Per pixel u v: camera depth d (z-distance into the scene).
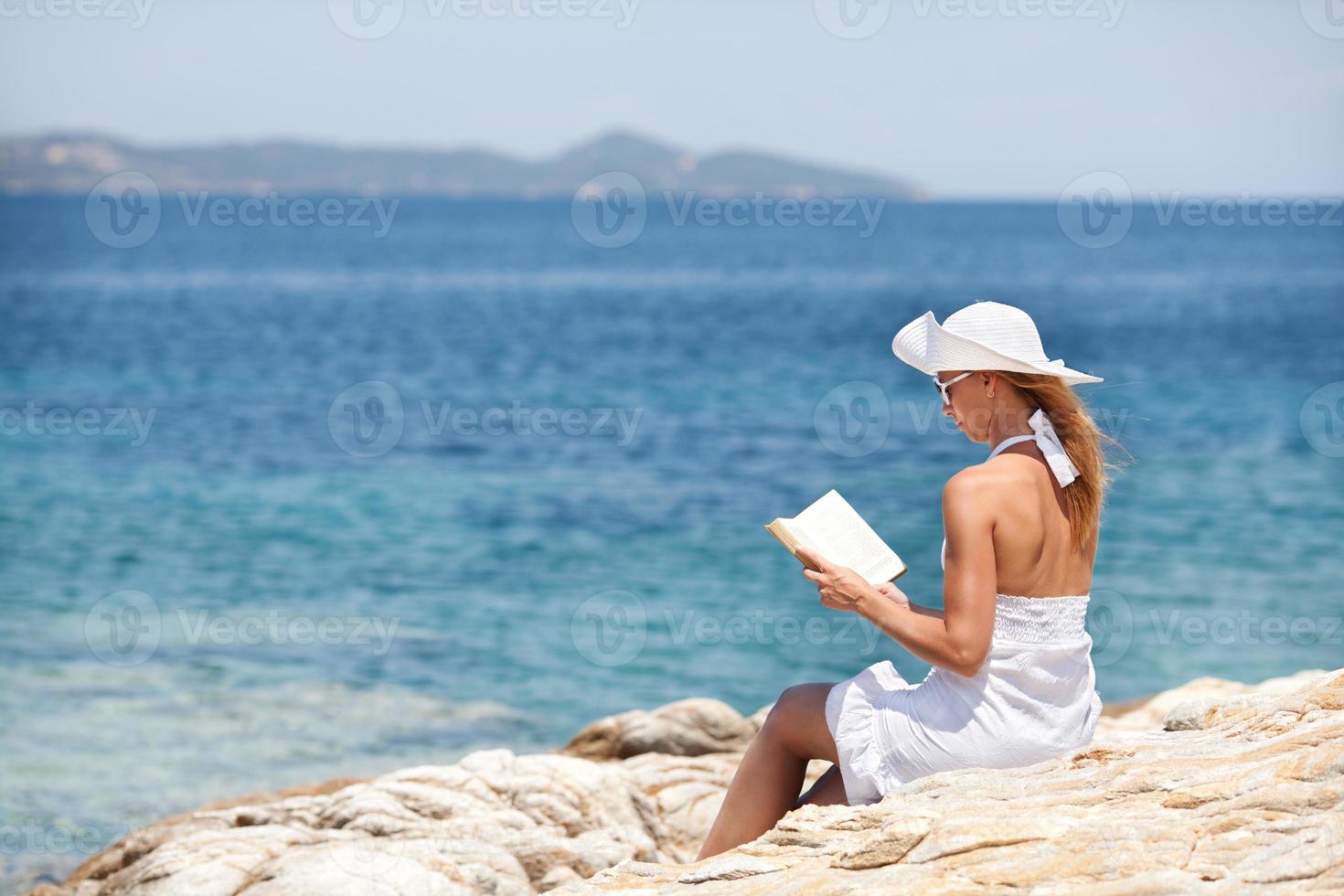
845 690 5.13
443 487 25.47
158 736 12.30
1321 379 41.56
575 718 13.17
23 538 20.97
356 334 62.09
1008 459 4.77
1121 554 19.14
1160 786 4.50
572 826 7.57
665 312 76.94
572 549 20.50
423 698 13.77
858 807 4.91
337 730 12.62
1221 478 24.44
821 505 5.18
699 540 21.06
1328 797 4.09
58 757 11.66
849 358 51.19
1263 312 74.00
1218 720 5.98
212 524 22.12
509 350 55.28
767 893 4.30
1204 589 17.31
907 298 88.94
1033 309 78.12
